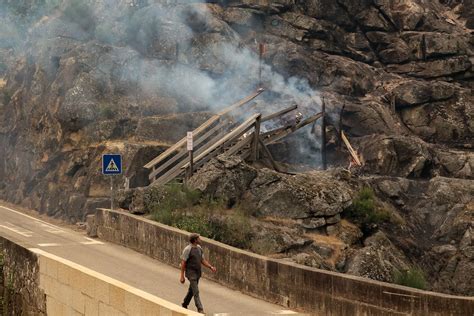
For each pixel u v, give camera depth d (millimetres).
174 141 36000
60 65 39156
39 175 37875
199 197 26938
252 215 26922
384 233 28438
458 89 41281
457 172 35750
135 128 36031
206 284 19953
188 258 16297
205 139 35188
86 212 32906
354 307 15891
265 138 33438
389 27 45156
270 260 18219
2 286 17922
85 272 13109
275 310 17125
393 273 24797
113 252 24484
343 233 27000
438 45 43531
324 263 24953
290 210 26984
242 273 19156
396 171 35500
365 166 35812
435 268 28719
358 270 24812
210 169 27719
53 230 29938
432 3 48344
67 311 13883
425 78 43469
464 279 28109
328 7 44594
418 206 31656
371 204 28438
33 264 16000
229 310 17031
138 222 24688
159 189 27281
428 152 36156
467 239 29391
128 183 29469
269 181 27750
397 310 15117
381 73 43531
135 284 19641
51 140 37656
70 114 36438
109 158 26781
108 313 12180
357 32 45000
